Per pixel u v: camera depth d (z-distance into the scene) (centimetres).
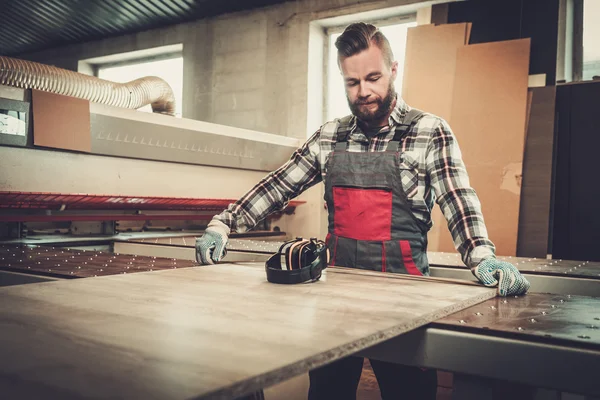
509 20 360
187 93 497
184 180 316
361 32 142
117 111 271
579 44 362
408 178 150
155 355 63
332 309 93
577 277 165
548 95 342
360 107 148
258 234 367
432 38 377
